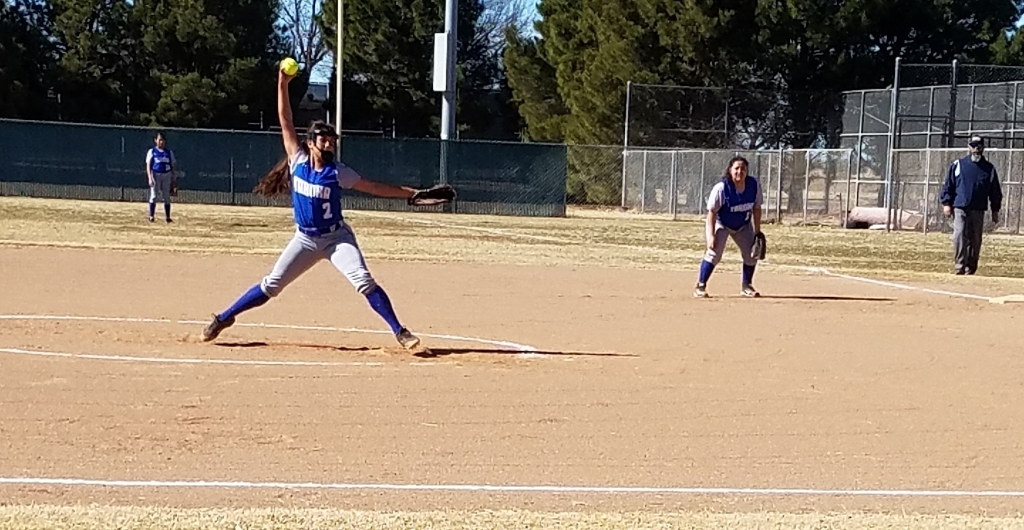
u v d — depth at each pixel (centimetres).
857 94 4047
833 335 1208
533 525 538
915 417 827
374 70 6097
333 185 1004
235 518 535
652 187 4269
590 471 671
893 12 4828
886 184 3578
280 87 1012
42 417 756
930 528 550
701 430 777
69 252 1916
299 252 1026
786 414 829
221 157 3878
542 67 5659
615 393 884
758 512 584
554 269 1894
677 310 1388
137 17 5534
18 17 5522
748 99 4544
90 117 5644
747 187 1509
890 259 2350
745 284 1555
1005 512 601
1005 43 5141
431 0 6009
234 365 946
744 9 4728
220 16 5675
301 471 653
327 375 917
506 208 3894
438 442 727
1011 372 1006
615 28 4828
